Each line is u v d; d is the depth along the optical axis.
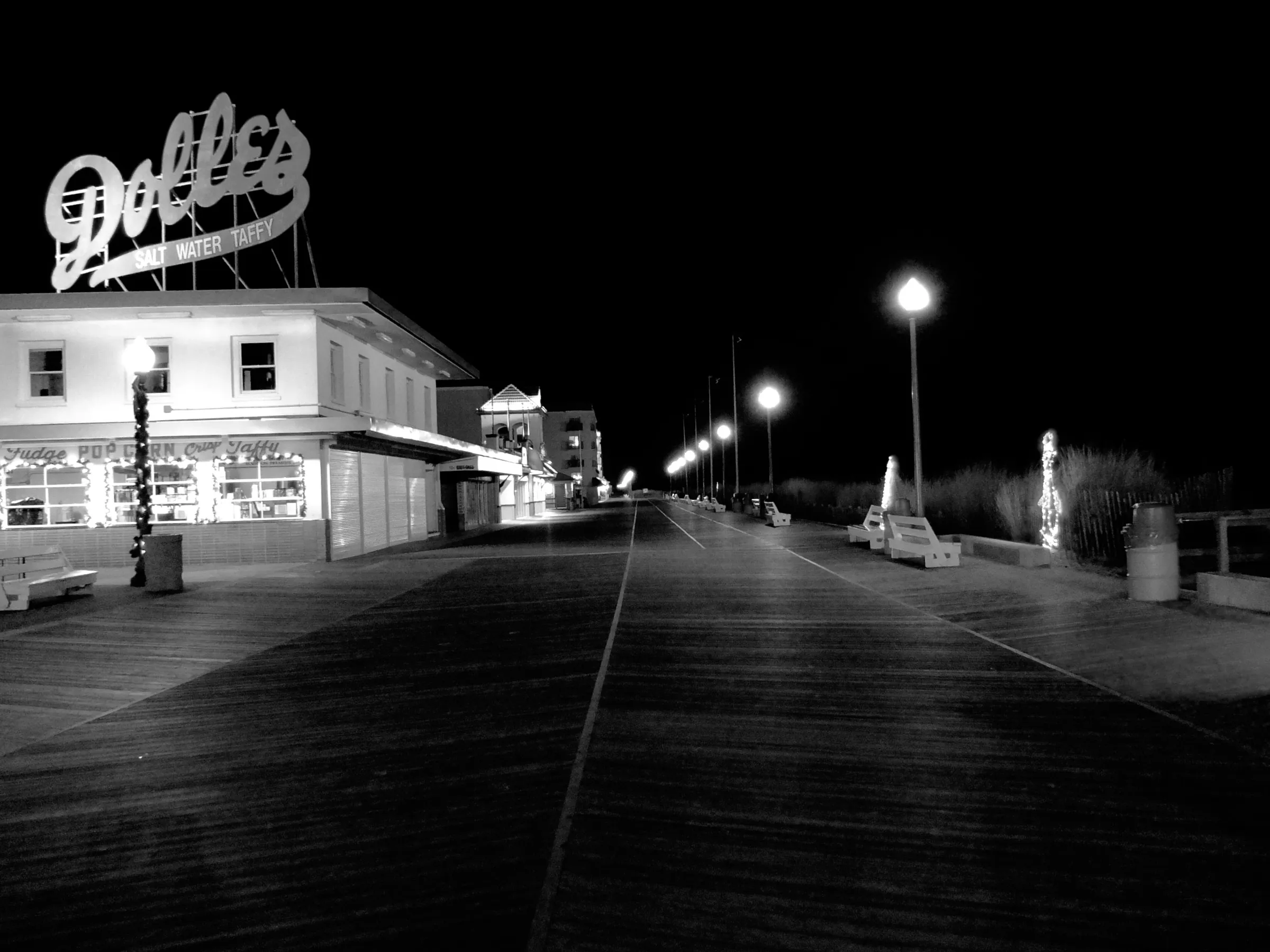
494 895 4.10
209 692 8.77
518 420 72.81
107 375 23.69
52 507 23.67
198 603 15.51
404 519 31.42
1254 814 4.80
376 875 4.38
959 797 5.14
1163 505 11.58
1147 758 5.71
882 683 8.04
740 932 3.71
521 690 8.16
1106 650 8.97
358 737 6.85
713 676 8.48
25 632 12.62
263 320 23.88
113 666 10.14
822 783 5.45
